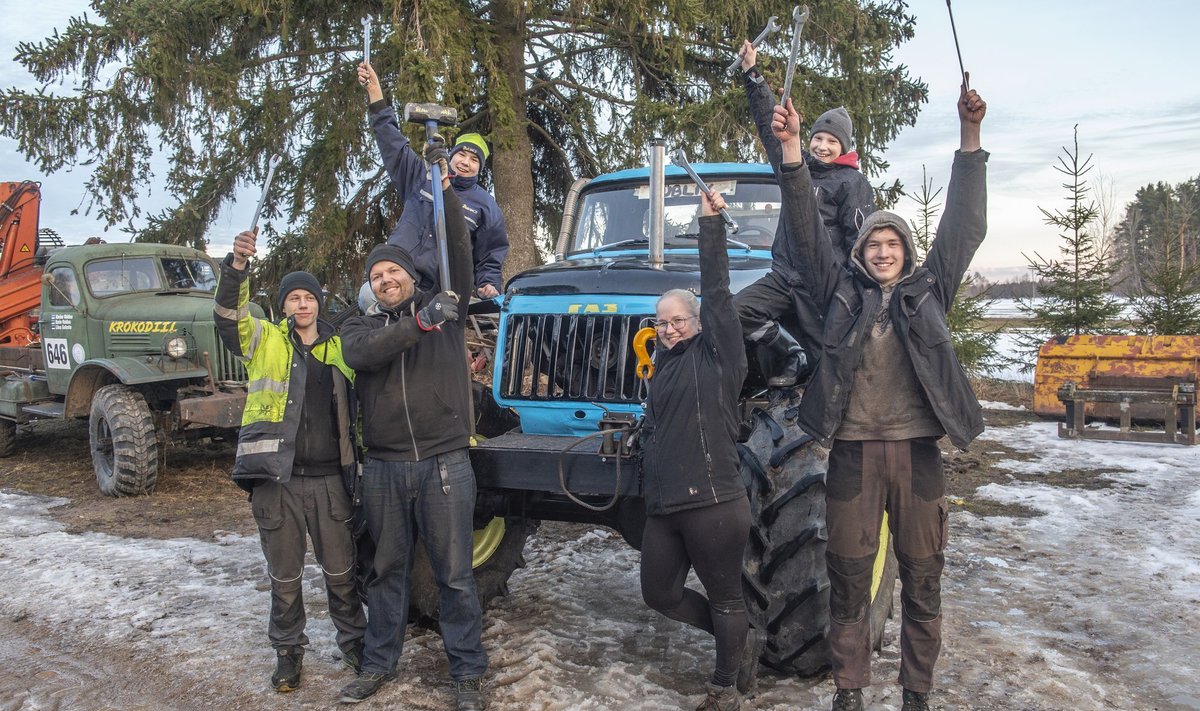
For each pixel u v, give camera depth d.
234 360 8.18
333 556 3.59
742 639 3.18
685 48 11.94
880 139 13.29
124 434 7.34
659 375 3.24
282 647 3.59
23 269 10.58
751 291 3.39
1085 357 10.60
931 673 3.07
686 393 3.11
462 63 10.24
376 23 10.97
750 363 3.59
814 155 3.65
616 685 3.54
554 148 14.12
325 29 11.49
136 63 10.66
